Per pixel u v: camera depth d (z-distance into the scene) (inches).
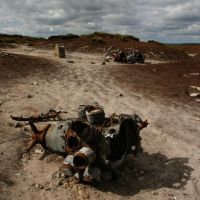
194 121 394.0
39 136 254.1
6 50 1460.4
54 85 571.8
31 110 385.7
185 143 322.0
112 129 225.8
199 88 564.1
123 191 225.9
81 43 1882.4
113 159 233.8
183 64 929.5
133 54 1251.2
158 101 483.8
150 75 741.9
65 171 220.2
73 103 443.8
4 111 371.2
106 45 1863.9
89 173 215.6
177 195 227.5
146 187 234.5
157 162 275.0
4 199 205.8
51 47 1862.7
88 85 597.0
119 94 519.5
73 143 224.4
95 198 214.7
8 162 249.4
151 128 360.5
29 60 880.9
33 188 222.2
